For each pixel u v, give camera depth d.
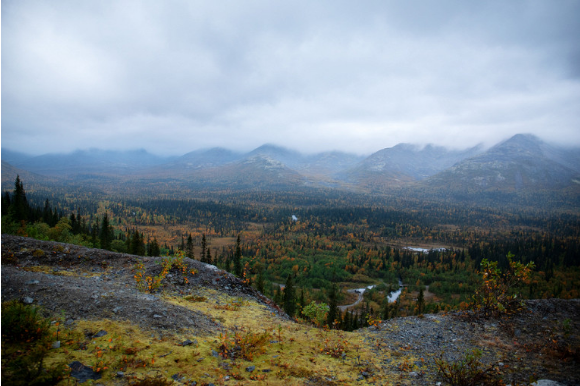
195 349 9.61
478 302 16.25
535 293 88.81
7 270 12.17
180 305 13.83
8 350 7.41
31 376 6.50
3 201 63.91
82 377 7.01
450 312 16.78
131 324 10.25
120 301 11.66
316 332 14.04
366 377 9.56
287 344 11.73
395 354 11.73
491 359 10.87
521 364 10.21
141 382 7.11
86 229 86.12
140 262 18.89
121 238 99.69
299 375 9.09
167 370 8.04
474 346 12.14
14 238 18.14
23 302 9.99
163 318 11.23
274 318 15.53
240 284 19.94
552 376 9.13
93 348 8.43
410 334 13.88
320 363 10.30
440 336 13.41
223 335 11.39
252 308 16.55
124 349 8.62
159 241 172.38
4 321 8.00
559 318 13.59
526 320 13.88
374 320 15.94
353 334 14.32
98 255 18.92
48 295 10.79
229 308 15.34
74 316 9.96
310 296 85.50
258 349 10.59
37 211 75.75
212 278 19.38
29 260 16.48
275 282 103.06
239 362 9.46
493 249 147.75
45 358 7.45
